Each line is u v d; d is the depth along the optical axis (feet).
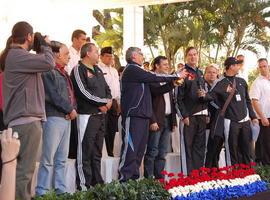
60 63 19.07
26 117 15.62
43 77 18.21
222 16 71.92
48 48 16.01
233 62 24.09
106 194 17.06
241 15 71.82
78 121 19.90
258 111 25.91
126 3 39.14
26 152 15.64
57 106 18.24
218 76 26.30
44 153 18.25
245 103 24.29
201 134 23.38
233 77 24.27
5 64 15.90
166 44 73.67
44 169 18.19
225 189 20.26
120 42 75.66
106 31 76.43
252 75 61.41
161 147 22.91
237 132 23.76
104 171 21.70
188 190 19.03
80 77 19.77
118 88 24.73
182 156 23.11
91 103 19.83
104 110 20.21
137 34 40.88
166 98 23.09
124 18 40.68
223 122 23.75
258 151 25.99
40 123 16.10
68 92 18.99
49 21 36.99
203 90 23.20
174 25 73.26
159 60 23.24
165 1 39.01
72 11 38.04
